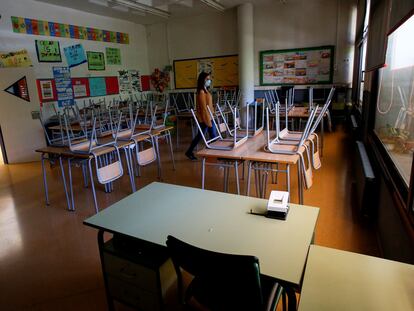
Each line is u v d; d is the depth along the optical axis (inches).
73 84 273.6
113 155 195.0
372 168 112.7
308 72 295.7
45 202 140.6
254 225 56.6
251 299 44.5
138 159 131.7
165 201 69.0
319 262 45.5
